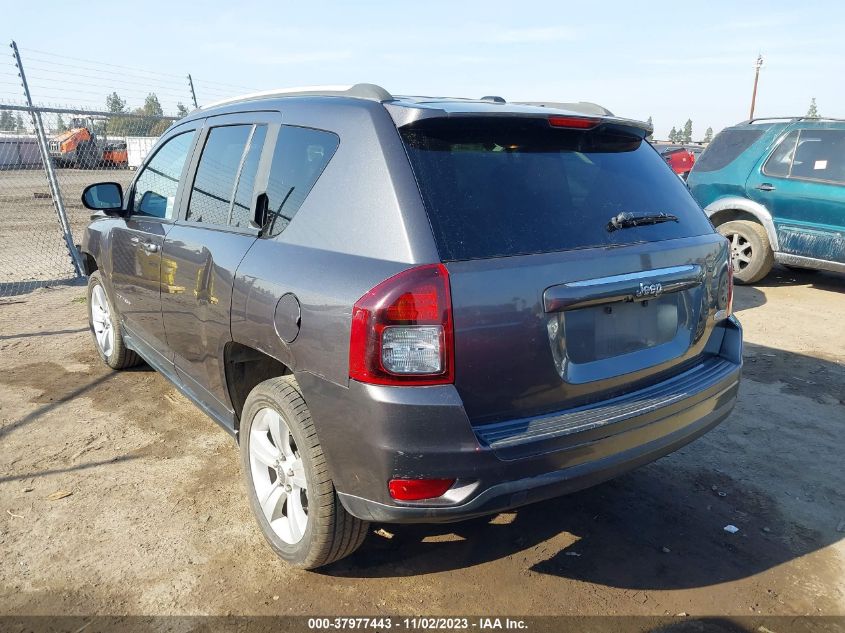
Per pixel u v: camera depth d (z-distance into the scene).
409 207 2.30
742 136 8.54
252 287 2.74
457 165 2.45
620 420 2.45
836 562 2.99
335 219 2.51
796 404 4.77
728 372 2.97
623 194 2.80
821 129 7.76
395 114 2.48
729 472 3.79
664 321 2.78
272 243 2.77
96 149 11.01
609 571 2.89
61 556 2.90
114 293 4.62
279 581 2.77
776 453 4.02
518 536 3.14
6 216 15.35
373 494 2.29
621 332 2.60
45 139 8.75
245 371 3.17
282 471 2.79
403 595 2.71
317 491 2.50
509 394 2.30
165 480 3.56
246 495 3.42
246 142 3.23
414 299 2.14
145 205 4.18
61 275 9.09
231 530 3.12
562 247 2.46
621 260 2.56
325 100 2.83
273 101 3.18
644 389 2.70
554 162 2.68
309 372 2.41
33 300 7.61
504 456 2.22
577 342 2.46
